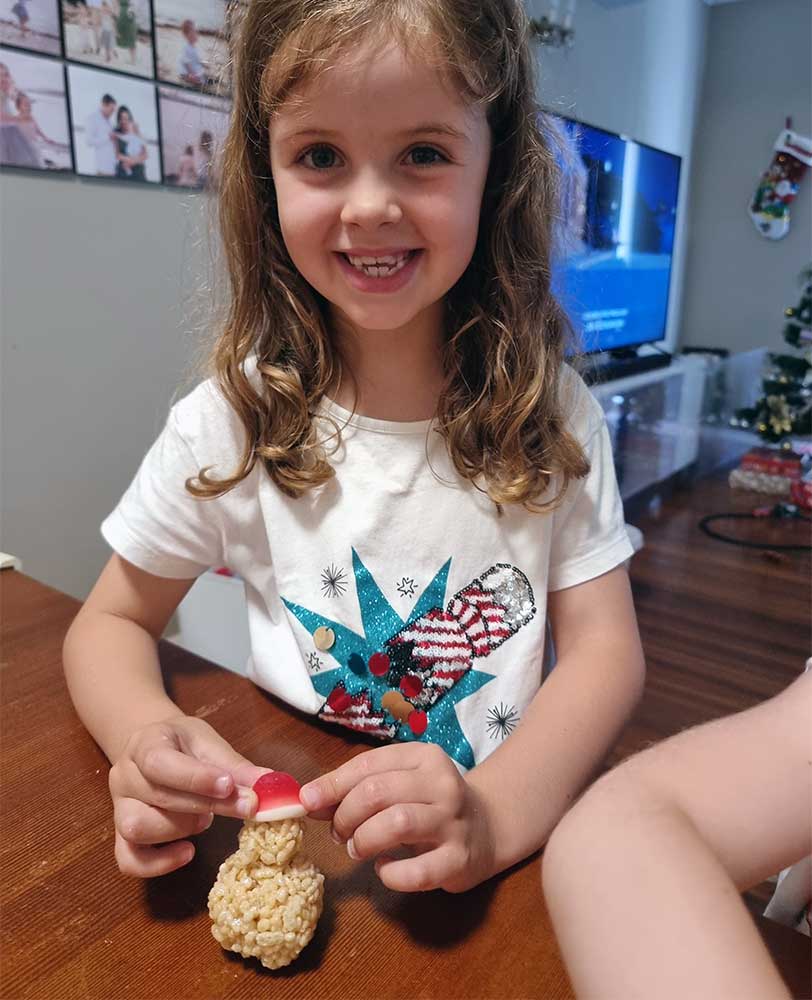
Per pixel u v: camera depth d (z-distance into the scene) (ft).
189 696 2.25
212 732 1.86
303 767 1.97
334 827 1.56
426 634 2.31
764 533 8.97
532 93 2.18
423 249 1.91
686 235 12.27
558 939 1.05
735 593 7.38
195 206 5.40
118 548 2.43
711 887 0.99
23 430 4.96
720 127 11.75
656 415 9.91
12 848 1.65
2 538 4.99
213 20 5.36
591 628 2.35
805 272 10.30
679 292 12.44
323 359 2.37
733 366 11.42
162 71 5.17
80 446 5.30
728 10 11.28
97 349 5.25
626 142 8.73
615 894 1.00
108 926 1.46
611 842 1.06
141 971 1.37
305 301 2.34
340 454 2.35
